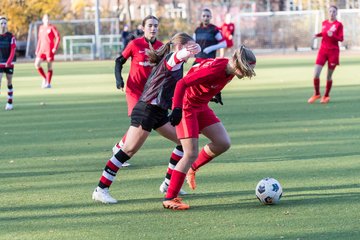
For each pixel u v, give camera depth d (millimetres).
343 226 18078
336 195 21531
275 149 30094
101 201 21312
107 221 19172
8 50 48000
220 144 20938
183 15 153250
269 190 20375
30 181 24750
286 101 49844
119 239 17422
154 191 22781
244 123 38688
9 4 137875
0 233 18188
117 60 27000
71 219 19469
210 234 17672
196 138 20266
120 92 60188
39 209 20688
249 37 132500
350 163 26609
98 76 81125
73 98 55750
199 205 20766
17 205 21234
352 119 39188
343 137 32969
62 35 132250
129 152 21141
